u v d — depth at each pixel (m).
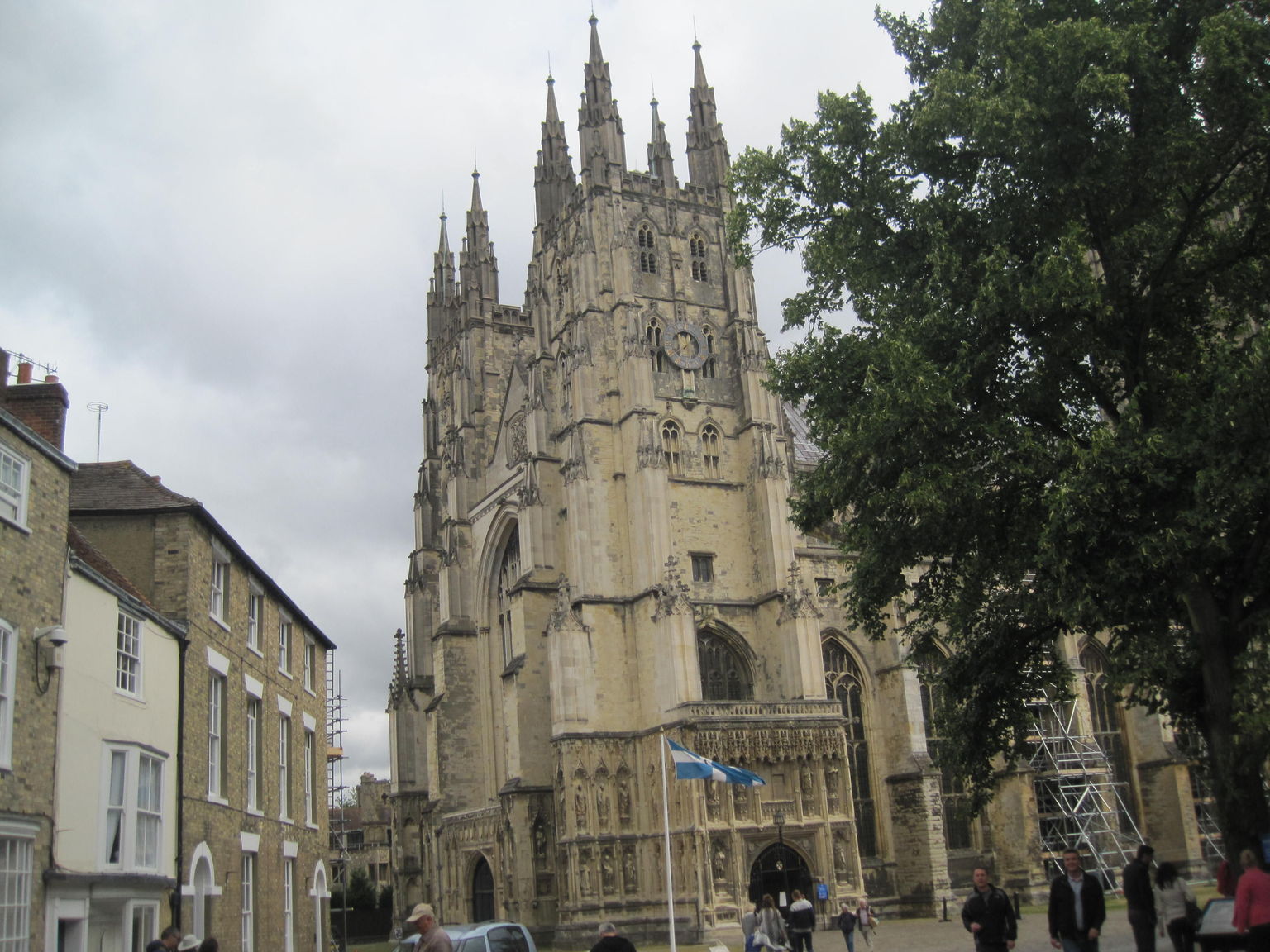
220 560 47.03
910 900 91.75
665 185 103.94
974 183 40.97
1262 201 37.66
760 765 84.06
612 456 94.94
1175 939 34.44
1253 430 32.47
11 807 30.19
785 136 44.12
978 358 38.25
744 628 93.38
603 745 87.44
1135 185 37.91
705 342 100.62
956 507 37.91
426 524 124.94
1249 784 34.34
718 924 78.50
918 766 92.56
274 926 51.84
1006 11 38.66
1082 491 34.00
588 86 104.12
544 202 107.38
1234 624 35.88
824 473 41.62
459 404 118.44
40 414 39.75
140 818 37.75
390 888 145.38
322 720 64.31
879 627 43.41
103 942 35.06
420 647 121.69
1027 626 42.47
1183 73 37.78
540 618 96.25
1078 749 95.69
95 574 35.34
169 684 40.62
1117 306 38.66
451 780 107.56
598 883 83.50
